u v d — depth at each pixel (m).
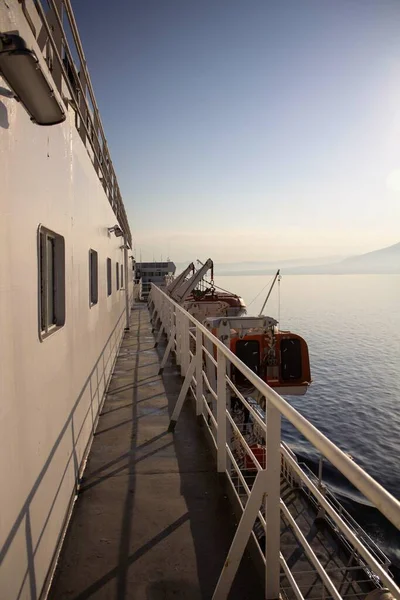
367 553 1.51
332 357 75.00
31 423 2.58
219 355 4.25
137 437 5.58
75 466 4.18
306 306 195.88
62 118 2.44
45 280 3.19
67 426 3.79
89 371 5.43
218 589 2.64
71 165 4.21
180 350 9.58
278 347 11.25
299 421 2.05
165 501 3.96
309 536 9.48
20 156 2.44
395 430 37.72
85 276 5.16
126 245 16.42
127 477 4.46
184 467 4.69
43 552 2.79
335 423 40.09
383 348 83.00
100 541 3.36
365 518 20.25
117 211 13.27
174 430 5.82
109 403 7.11
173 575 2.96
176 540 3.35
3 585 2.04
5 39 1.77
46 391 3.00
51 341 3.20
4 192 2.15
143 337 14.68
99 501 3.98
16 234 2.35
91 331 5.72
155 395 7.53
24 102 2.22
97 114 7.16
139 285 39.78
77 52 5.00
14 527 2.22
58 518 3.30
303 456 28.23
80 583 2.90
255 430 9.19
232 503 3.87
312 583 8.02
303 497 10.87
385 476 29.12
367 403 45.94
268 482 2.62
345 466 1.54
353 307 190.75
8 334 2.19
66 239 3.89
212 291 19.19
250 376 2.92
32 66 1.85
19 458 2.34
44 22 2.75
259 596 2.72
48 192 3.14
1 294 2.10
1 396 2.07
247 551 3.18
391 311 169.00
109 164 9.86
